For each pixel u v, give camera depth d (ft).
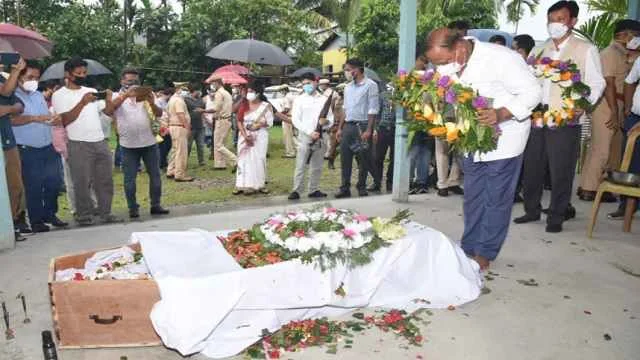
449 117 12.50
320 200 24.00
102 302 10.10
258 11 74.64
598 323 11.35
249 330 10.47
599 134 21.43
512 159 13.50
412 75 13.06
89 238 17.39
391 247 11.90
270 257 11.09
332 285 11.09
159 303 9.96
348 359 9.88
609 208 20.93
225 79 38.45
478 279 12.96
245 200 24.98
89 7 72.74
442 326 11.14
